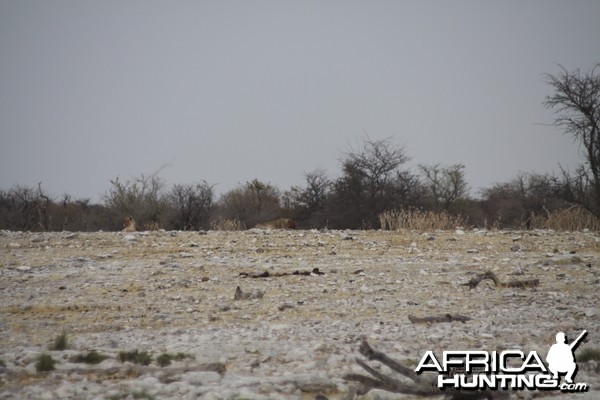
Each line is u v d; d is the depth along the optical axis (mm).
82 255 65625
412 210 125875
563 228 90500
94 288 52000
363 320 42250
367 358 29141
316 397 26953
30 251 68000
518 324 40781
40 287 52344
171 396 26969
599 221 91375
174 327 40812
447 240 74562
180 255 65688
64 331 36469
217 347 35188
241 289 51594
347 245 71375
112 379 29984
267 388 27750
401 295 49719
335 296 49406
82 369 30797
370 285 53250
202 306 46344
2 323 41750
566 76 113750
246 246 70375
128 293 50500
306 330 39406
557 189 115500
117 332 39656
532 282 52969
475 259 64250
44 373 30375
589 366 31781
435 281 54719
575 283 53938
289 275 57000
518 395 27781
